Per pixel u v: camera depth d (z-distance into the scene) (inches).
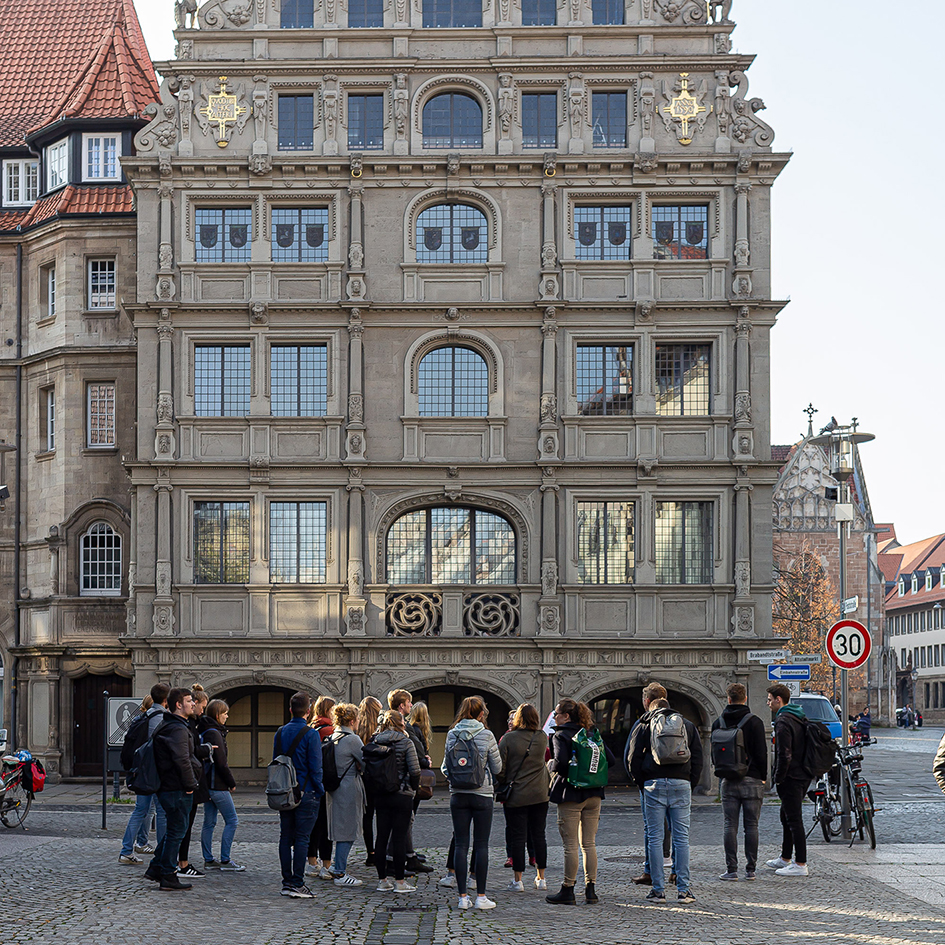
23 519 1748.3
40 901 647.1
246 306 1551.4
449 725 1569.9
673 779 662.5
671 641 1512.1
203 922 596.7
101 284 1727.4
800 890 692.7
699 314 1557.6
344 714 722.8
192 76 1590.8
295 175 1572.3
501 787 693.9
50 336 1734.7
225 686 1517.0
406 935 573.3
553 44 1599.4
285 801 665.6
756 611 1529.3
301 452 1551.4
